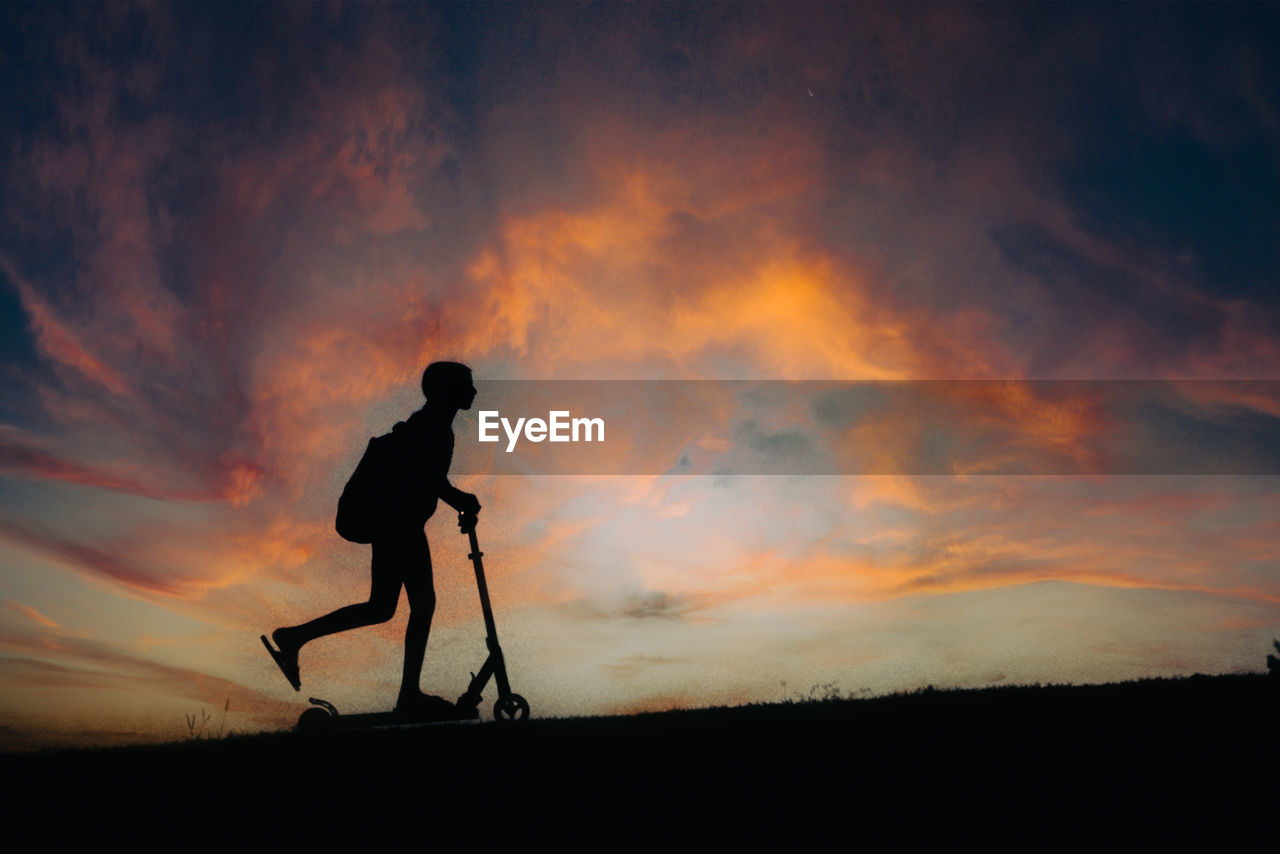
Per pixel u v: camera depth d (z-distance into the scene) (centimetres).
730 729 415
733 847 276
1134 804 301
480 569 524
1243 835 274
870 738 385
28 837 286
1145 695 465
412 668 518
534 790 326
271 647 525
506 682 506
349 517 533
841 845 277
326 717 490
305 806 312
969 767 343
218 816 304
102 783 332
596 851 274
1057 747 365
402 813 306
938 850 272
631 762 355
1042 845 273
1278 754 342
